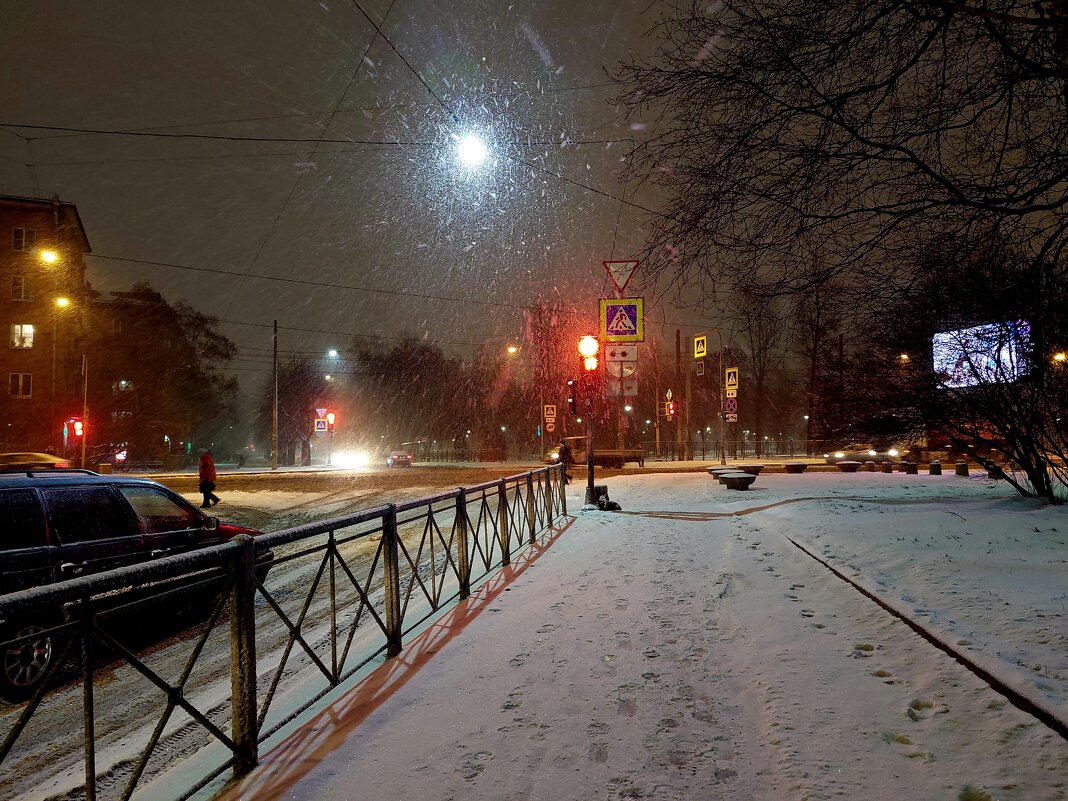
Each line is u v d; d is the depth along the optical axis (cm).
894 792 263
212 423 6588
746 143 510
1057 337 751
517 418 6981
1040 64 478
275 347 4312
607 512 1425
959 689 352
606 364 1454
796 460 4722
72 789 338
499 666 441
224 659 569
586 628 523
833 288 573
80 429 3092
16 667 436
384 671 439
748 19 487
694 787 277
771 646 459
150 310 4928
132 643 597
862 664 412
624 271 1435
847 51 489
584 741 325
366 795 278
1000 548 664
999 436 1084
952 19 475
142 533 634
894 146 498
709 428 8325
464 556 669
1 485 539
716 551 871
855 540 797
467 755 313
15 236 3706
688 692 384
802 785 272
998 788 260
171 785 299
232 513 1834
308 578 934
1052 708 295
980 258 625
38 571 529
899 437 1204
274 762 312
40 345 3731
